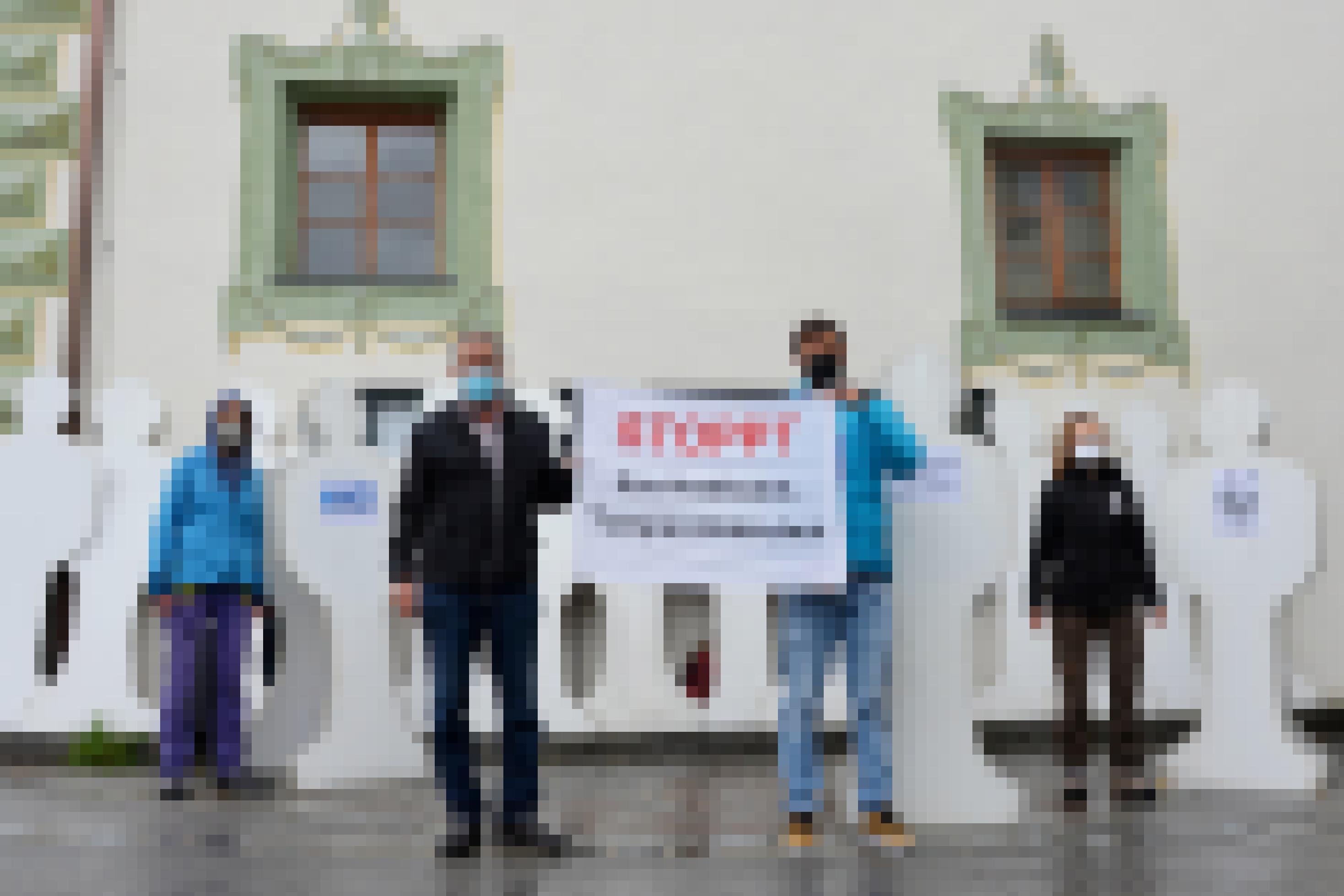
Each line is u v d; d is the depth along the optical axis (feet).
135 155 22.77
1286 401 23.36
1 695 19.79
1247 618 18.61
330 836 15.11
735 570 15.33
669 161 23.18
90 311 22.54
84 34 22.71
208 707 18.26
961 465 16.65
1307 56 23.71
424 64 23.12
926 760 16.06
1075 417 18.06
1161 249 23.52
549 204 23.08
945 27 23.50
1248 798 17.58
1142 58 23.71
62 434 20.35
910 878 13.02
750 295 23.08
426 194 23.65
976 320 23.22
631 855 14.08
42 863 13.71
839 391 15.57
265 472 18.52
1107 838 15.01
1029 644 21.13
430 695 18.56
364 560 18.47
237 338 22.71
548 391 21.66
